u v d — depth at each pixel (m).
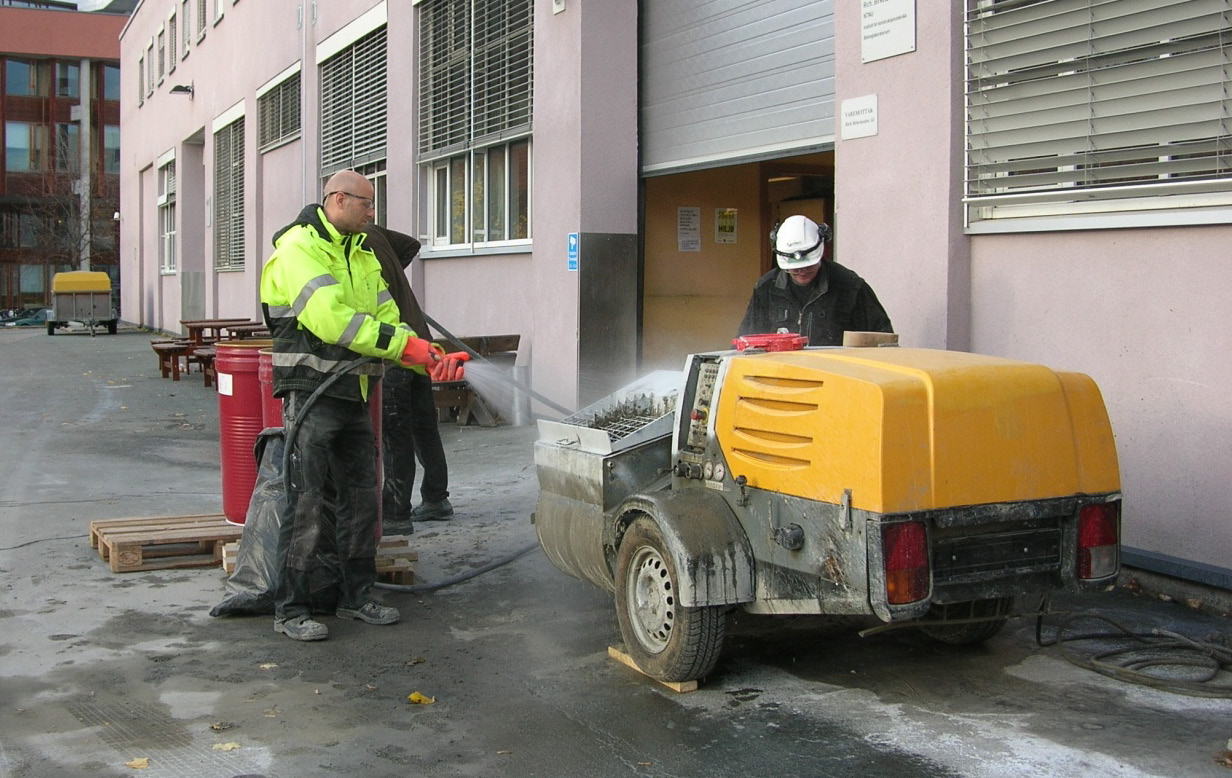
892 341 5.27
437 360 5.38
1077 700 4.49
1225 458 5.52
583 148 10.85
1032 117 6.31
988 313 6.63
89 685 4.79
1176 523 5.76
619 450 5.10
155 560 6.76
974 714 4.36
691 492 4.70
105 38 50.00
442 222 14.84
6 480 9.60
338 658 5.14
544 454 5.57
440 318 14.96
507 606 5.95
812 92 8.79
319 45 18.59
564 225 11.20
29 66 49.69
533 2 12.00
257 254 22.55
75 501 8.68
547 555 5.64
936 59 6.68
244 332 18.47
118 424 13.25
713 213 11.61
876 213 7.13
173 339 20.05
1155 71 5.78
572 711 4.47
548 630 5.53
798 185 11.76
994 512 4.11
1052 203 6.25
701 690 4.66
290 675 4.92
